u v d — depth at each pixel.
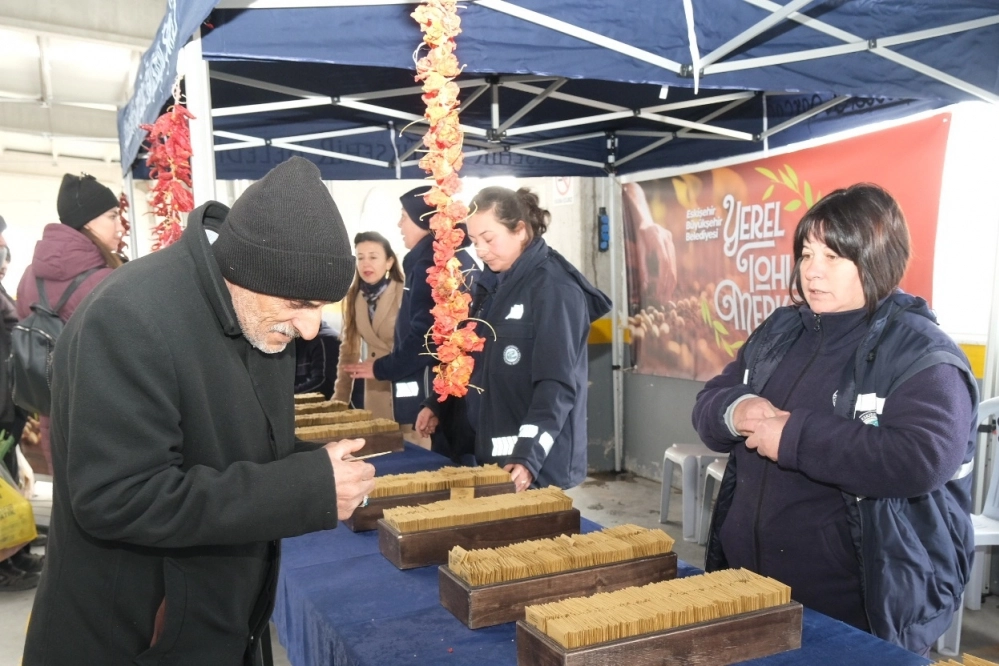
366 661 1.01
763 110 3.29
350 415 2.46
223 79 2.51
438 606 1.20
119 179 8.21
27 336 2.65
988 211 2.71
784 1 1.93
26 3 4.07
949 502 1.27
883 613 1.18
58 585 0.98
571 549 1.23
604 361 4.95
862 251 1.24
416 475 1.73
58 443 0.96
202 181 1.57
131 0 4.41
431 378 2.95
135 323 0.88
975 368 2.73
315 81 2.69
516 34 1.86
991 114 2.68
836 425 1.19
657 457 4.68
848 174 3.12
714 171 3.91
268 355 1.06
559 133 3.92
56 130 5.52
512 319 2.07
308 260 0.89
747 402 1.32
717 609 1.00
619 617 0.96
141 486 0.86
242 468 0.93
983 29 2.12
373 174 3.85
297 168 0.94
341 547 1.51
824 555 1.27
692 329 4.20
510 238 2.06
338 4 1.68
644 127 3.88
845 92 2.13
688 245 4.16
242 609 1.06
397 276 3.77
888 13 2.05
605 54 1.92
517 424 2.10
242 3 1.60
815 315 1.35
